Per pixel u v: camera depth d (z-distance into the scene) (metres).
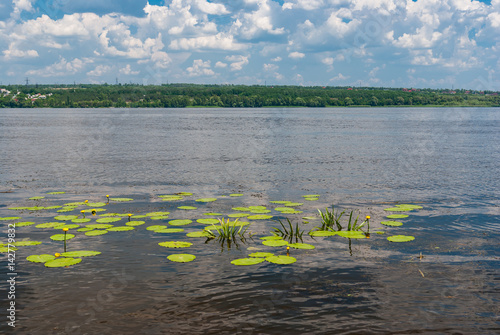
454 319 9.28
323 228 16.02
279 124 104.50
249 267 12.08
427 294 10.45
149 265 12.18
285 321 9.18
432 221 17.20
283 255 13.00
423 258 12.88
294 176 29.08
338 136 68.19
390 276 11.50
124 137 65.50
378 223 16.92
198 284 10.91
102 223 16.50
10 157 39.81
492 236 15.14
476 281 11.19
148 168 32.88
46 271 11.70
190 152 44.72
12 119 129.50
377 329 8.88
